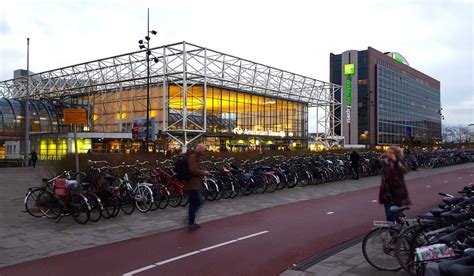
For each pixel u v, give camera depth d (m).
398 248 5.62
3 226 9.24
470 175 23.77
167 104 38.16
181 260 6.66
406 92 98.69
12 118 43.47
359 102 82.69
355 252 6.86
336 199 13.54
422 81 110.19
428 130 112.25
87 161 13.03
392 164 7.51
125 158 14.70
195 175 9.05
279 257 6.81
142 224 9.47
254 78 42.53
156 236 8.30
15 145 38.09
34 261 6.63
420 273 4.71
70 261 6.62
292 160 18.95
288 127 54.50
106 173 11.41
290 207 11.91
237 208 11.70
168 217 10.33
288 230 8.87
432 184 18.52
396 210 6.05
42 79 47.94
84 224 9.46
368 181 19.59
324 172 18.23
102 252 7.14
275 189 15.66
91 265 6.41
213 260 6.65
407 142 56.06
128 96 44.75
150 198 11.11
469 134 106.94
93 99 48.53
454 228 5.04
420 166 30.64
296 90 49.69
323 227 9.18
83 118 11.60
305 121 57.69
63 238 8.12
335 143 55.62
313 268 6.06
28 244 7.66
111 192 10.20
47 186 10.43
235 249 7.32
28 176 23.36
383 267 5.85
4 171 27.80
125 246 7.53
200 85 42.19
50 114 47.03
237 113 46.78
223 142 43.91
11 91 53.38
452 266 3.49
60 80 47.09
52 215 10.22
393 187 7.43
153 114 42.03
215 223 9.61
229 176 13.86
